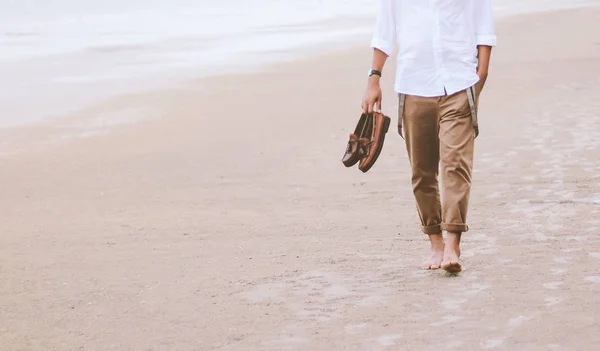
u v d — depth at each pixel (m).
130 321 5.46
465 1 5.90
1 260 7.07
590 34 23.41
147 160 11.33
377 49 6.08
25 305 5.89
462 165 5.92
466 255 6.49
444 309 5.34
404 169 9.91
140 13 56.97
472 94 5.89
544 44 21.64
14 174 10.94
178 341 5.07
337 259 6.59
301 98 16.14
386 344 4.84
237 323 5.30
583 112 12.51
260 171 10.26
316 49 26.08
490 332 4.92
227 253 6.95
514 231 7.09
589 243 6.63
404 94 6.04
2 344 5.18
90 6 64.62
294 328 5.17
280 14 49.00
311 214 8.14
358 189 9.06
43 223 8.38
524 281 5.79
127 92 18.70
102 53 28.78
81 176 10.61
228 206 8.66
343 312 5.39
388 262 6.45
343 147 11.43
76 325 5.45
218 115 14.77
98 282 6.34
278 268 6.43
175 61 24.89
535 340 4.77
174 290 6.03
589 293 5.49
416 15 5.95
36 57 28.14
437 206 6.21
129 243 7.45
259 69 21.39
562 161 9.62
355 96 16.06
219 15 50.16
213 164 10.81
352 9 52.03
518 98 14.05
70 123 15.12
